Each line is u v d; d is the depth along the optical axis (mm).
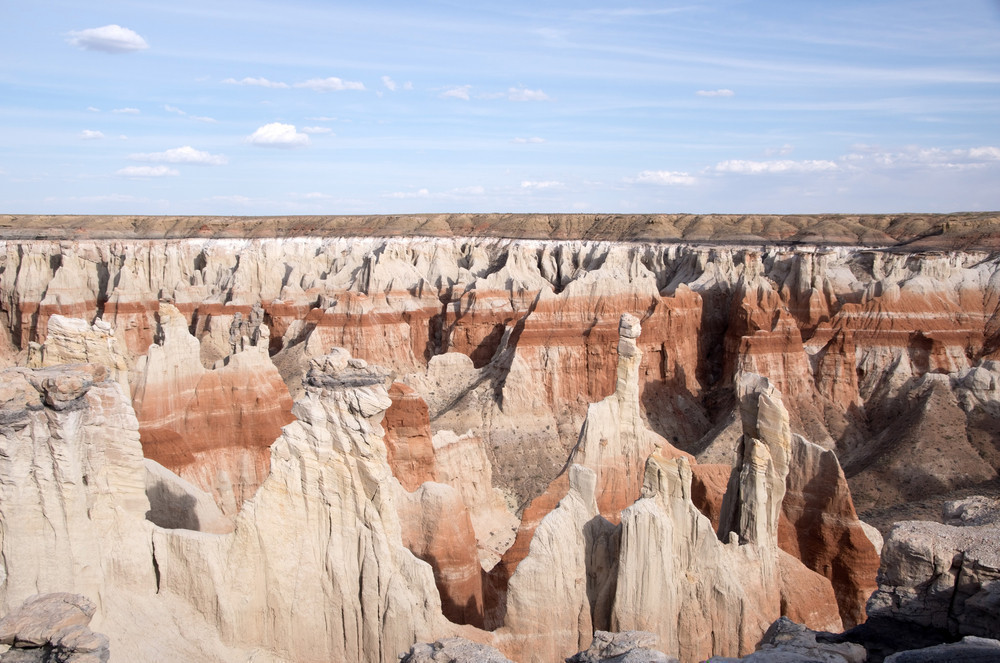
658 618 27188
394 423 46531
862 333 86125
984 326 87000
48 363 30641
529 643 27500
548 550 27984
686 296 89875
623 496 41438
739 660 21547
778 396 30547
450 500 34125
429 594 26047
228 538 25812
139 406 48969
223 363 56812
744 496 30891
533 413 77250
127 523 25516
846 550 35688
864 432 79188
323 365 26406
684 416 83562
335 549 26172
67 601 20062
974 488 61250
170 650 24562
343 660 26156
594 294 83125
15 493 22766
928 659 20719
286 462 26391
